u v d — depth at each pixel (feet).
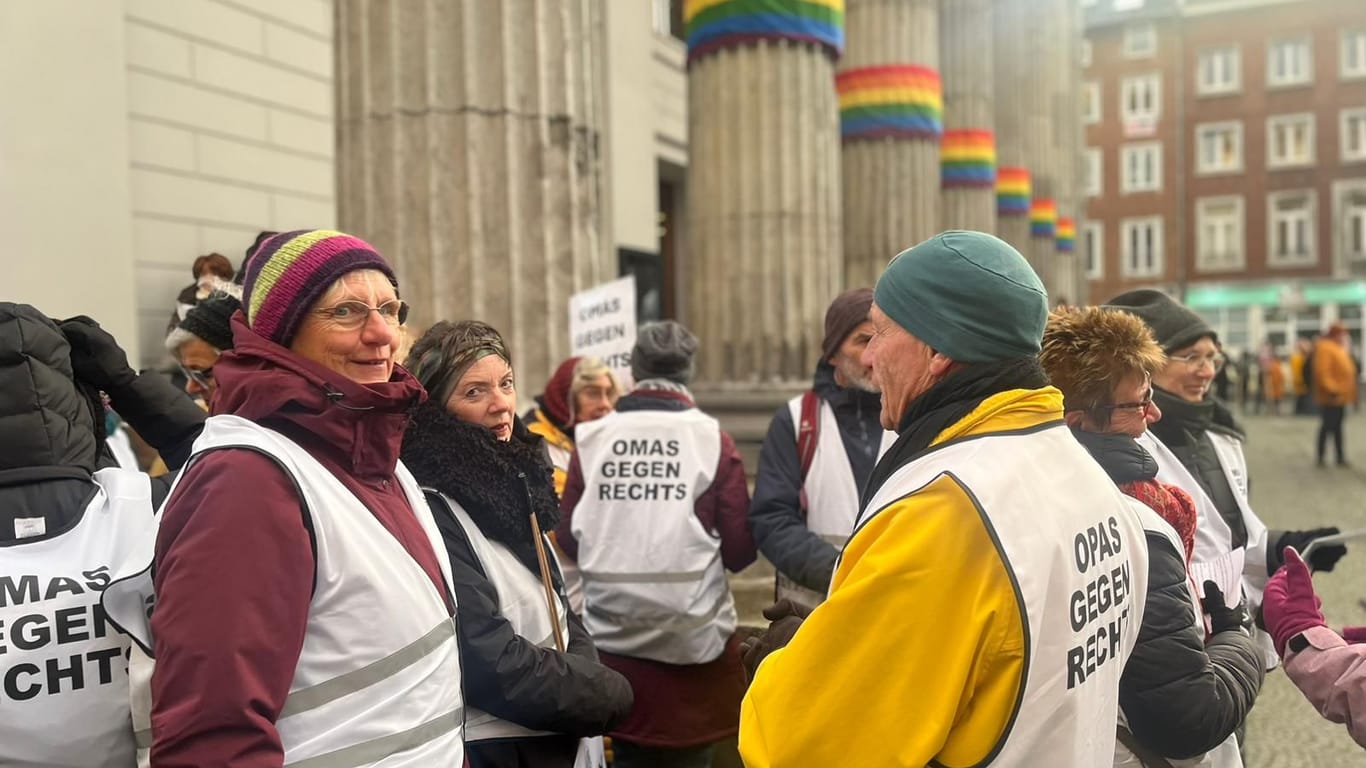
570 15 12.99
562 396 11.32
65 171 12.73
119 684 4.16
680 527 8.32
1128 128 111.14
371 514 4.09
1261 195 106.01
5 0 12.07
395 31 12.16
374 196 12.39
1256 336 106.32
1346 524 23.16
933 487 3.70
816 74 16.43
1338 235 102.94
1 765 3.90
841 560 3.99
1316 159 103.86
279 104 16.28
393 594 4.00
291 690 3.73
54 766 4.02
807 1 16.11
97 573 4.20
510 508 5.61
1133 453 5.19
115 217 13.30
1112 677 3.99
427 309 12.36
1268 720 11.77
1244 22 106.22
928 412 4.06
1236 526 7.28
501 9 12.30
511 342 12.53
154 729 3.49
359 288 4.14
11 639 3.94
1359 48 102.22
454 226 12.42
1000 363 3.98
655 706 8.33
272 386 3.94
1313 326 104.06
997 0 45.83
